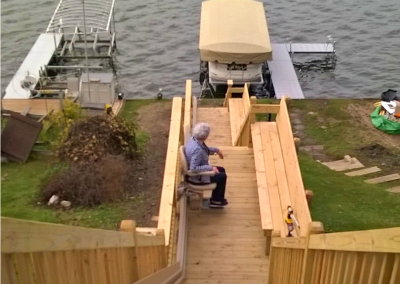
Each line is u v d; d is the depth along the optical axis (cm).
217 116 1616
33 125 1504
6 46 2903
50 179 1280
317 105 1933
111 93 1978
